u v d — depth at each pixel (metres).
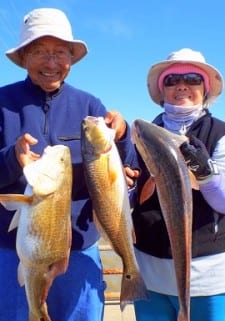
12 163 1.31
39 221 1.29
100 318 1.55
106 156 1.33
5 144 1.50
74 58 1.63
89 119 1.35
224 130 1.57
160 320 1.60
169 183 1.33
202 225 1.53
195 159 1.39
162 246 1.56
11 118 1.52
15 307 1.47
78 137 1.53
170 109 1.64
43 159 1.31
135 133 1.40
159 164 1.35
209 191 1.43
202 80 1.66
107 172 1.33
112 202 1.34
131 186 1.52
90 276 1.52
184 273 1.32
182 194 1.32
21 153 1.29
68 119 1.55
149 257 1.60
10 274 1.48
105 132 1.32
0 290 1.48
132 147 1.47
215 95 1.72
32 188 1.29
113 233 1.35
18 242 1.31
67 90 1.58
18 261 1.48
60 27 1.49
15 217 1.34
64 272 1.39
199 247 1.52
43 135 1.52
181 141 1.42
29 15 1.52
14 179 1.37
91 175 1.34
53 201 1.30
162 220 1.57
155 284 1.58
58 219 1.31
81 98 1.59
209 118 1.61
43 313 1.32
